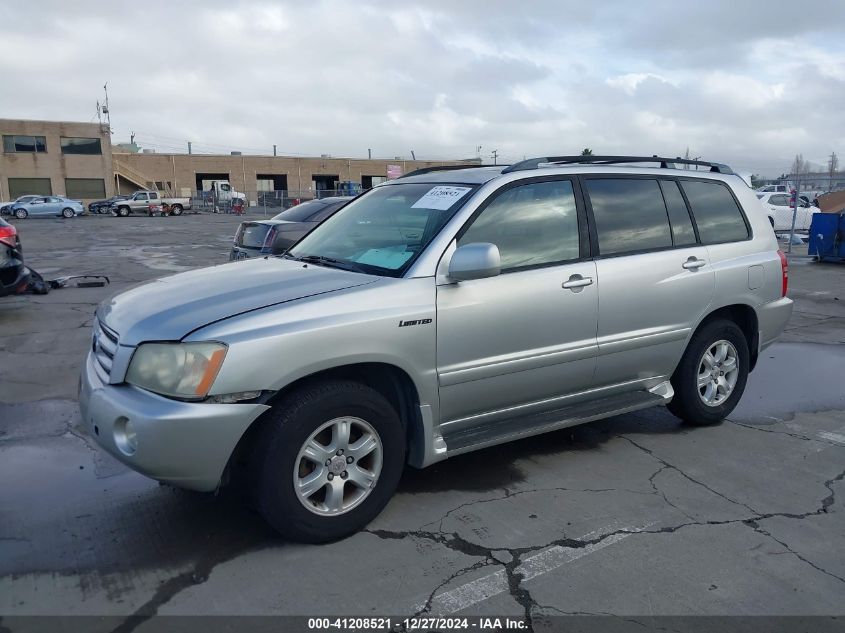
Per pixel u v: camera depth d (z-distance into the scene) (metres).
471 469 4.50
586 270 4.36
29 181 56.91
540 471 4.48
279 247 9.59
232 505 3.95
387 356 3.56
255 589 3.14
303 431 3.35
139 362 3.29
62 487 4.20
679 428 5.34
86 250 20.84
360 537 3.61
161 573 3.27
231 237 27.11
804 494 4.18
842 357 7.66
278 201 58.88
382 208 4.62
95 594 3.09
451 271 3.71
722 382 5.32
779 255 5.57
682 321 4.89
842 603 3.08
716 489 4.23
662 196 4.96
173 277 4.25
